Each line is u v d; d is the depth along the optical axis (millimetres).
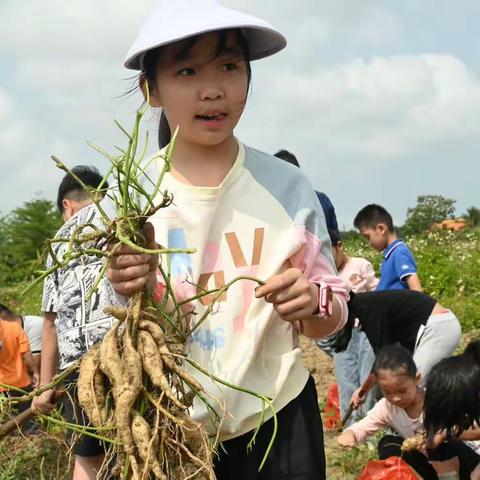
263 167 2924
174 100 2729
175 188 2809
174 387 2557
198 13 2689
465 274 17156
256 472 2766
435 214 65750
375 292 5973
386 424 5188
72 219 4027
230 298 2746
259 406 2729
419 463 4820
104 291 3895
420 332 5855
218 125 2725
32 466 4738
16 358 6984
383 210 7488
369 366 6875
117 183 2467
